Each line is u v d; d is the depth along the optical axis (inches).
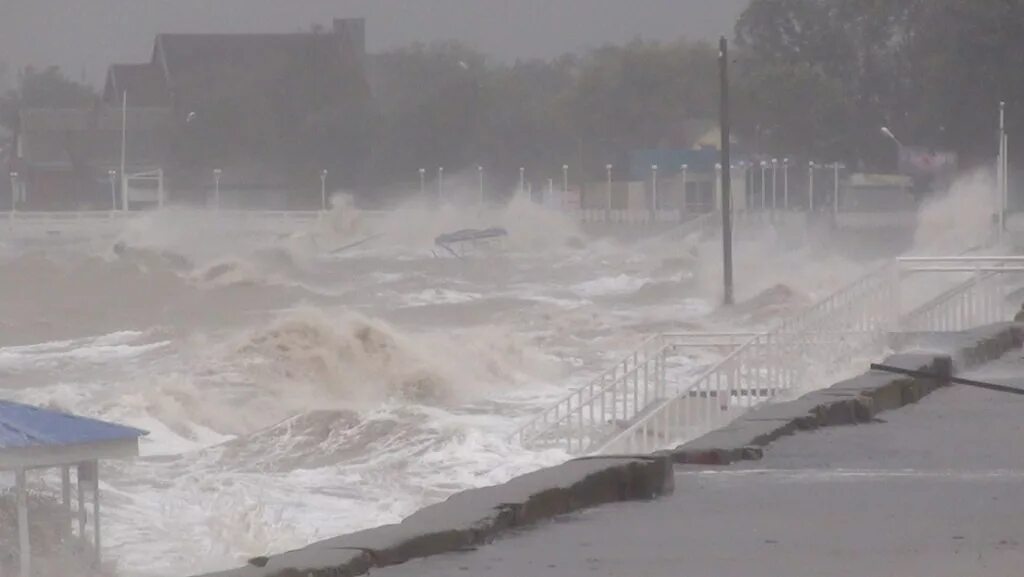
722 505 1320.1
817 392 1941.4
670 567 1075.9
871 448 1651.1
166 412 4018.2
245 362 4987.7
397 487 2787.9
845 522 1240.8
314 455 3152.1
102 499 2459.4
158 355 6127.0
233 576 965.8
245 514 2388.0
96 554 2021.4
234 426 4023.1
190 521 2367.1
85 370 5689.0
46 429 1988.2
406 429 3245.6
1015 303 4055.1
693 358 3870.6
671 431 2844.5
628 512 1288.1
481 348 5172.2
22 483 1927.9
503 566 1079.0
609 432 3024.1
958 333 2854.3
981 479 1450.5
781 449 1644.9
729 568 1071.6
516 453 3029.0
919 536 1181.7
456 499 1230.3
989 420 1875.0
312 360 4803.2
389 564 1077.8
